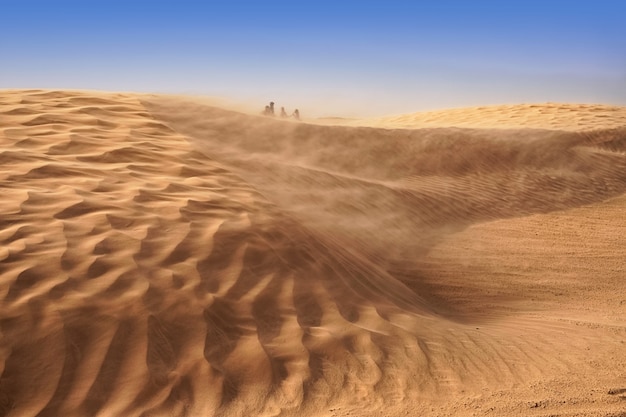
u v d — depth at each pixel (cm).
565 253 888
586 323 580
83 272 457
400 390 405
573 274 788
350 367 427
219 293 477
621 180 1462
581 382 430
